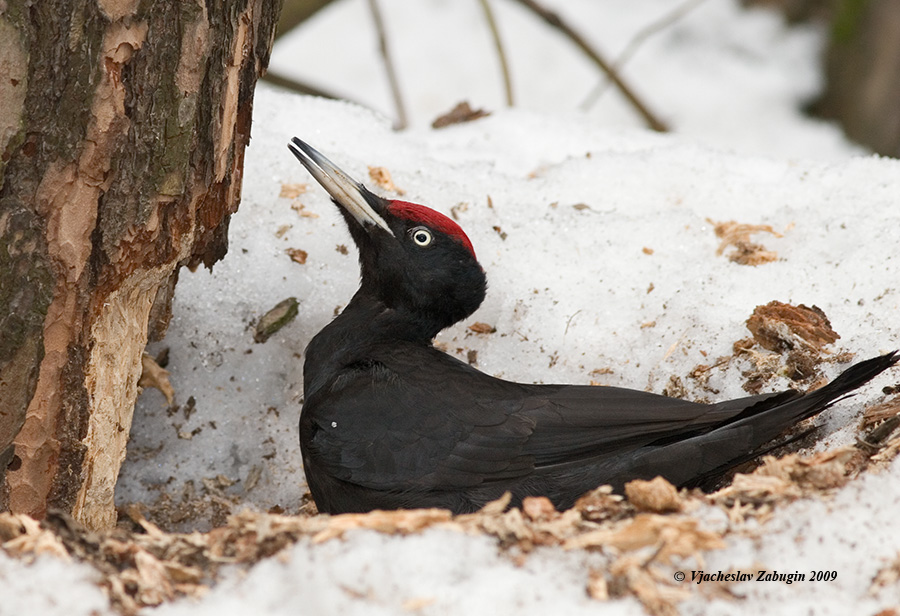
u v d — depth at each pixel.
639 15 22.00
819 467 7.54
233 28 8.34
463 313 10.64
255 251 11.23
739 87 20.45
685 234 11.62
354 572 6.51
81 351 8.29
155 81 7.97
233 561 6.79
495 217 11.97
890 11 18.50
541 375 10.73
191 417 10.57
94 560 6.80
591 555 6.75
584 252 11.53
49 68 7.59
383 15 22.41
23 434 8.21
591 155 13.02
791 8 20.95
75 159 7.80
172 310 10.78
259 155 11.97
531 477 9.13
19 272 7.86
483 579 6.51
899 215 11.38
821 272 10.89
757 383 10.05
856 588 6.67
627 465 8.95
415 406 9.31
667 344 10.65
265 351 10.84
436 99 21.38
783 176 12.55
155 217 8.31
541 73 21.45
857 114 19.09
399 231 10.41
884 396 9.38
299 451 10.59
